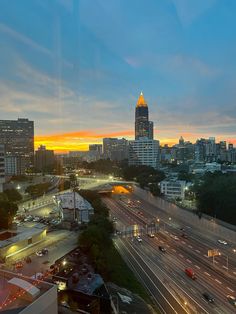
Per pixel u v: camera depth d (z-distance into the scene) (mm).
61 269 39438
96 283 35312
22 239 48781
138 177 152625
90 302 31469
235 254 59156
